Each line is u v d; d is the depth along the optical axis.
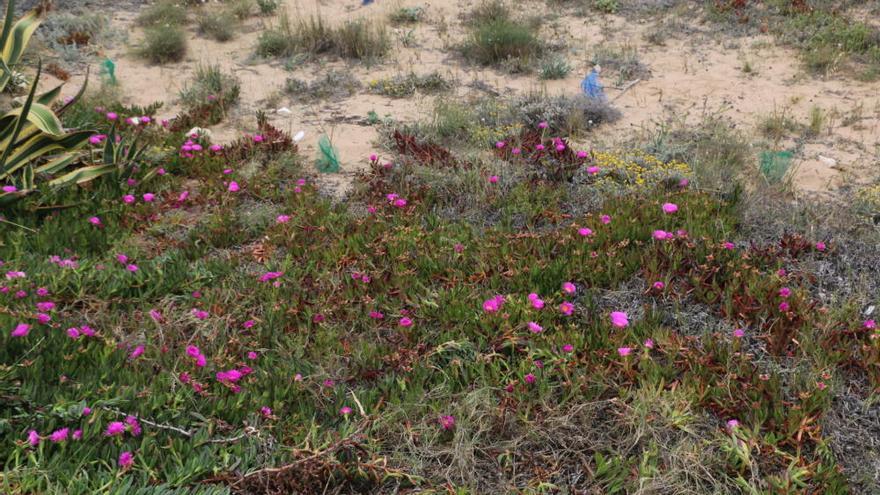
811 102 8.43
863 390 4.21
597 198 6.27
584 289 5.10
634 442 3.75
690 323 4.73
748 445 3.72
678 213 5.87
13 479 3.19
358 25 10.20
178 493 3.28
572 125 7.84
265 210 6.05
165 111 8.41
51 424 3.52
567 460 3.76
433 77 9.08
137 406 3.74
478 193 6.32
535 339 4.46
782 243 5.50
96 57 9.77
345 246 5.54
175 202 6.15
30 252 5.32
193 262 5.47
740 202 6.04
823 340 4.43
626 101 8.62
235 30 10.91
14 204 5.75
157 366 4.16
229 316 4.62
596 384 4.12
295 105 8.62
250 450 3.64
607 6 11.37
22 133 6.40
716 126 7.70
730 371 4.20
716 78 9.14
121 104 8.41
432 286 5.09
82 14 10.88
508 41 9.81
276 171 6.81
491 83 9.20
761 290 4.90
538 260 5.28
